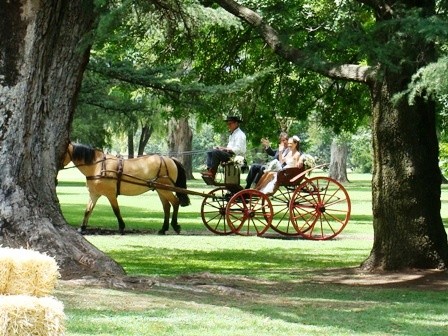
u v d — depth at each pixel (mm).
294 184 28469
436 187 17906
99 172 27578
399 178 17781
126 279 13680
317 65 17281
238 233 28719
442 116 23500
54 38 14766
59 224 14477
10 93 14391
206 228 30938
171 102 22062
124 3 14102
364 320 11477
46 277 6680
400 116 17625
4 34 14414
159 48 22438
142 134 67750
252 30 22875
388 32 15609
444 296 14484
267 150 29188
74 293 12148
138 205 43906
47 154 14664
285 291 14609
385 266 17891
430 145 17875
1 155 14297
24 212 14203
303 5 22531
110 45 21953
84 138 46750
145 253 22141
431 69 13711
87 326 9703
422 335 10500
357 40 15383
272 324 10602
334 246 25500
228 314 11133
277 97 24250
